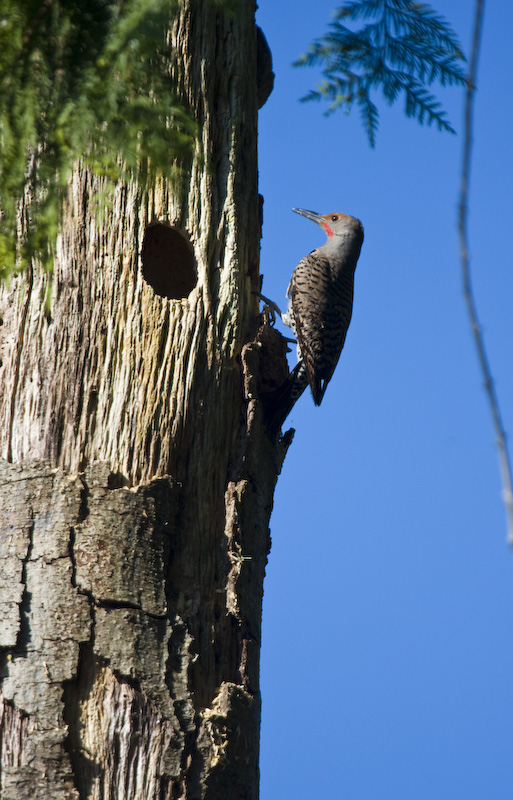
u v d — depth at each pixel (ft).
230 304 36.76
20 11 24.70
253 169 39.14
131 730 30.14
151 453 33.53
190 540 33.50
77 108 25.29
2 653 30.48
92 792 29.48
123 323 34.42
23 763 29.32
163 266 38.86
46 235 27.12
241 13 26.05
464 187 19.99
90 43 25.07
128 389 33.83
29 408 33.17
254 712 33.27
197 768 30.71
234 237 37.50
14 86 25.23
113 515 31.94
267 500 36.76
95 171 27.40
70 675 30.04
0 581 31.04
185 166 36.96
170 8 24.20
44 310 33.78
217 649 33.04
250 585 34.42
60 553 31.17
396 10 27.61
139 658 30.76
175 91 37.17
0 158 25.81
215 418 35.24
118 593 31.14
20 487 31.99
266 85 43.98
